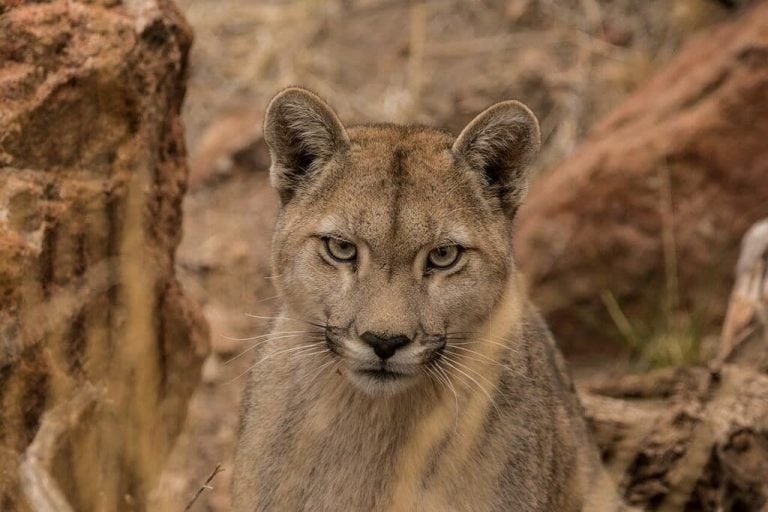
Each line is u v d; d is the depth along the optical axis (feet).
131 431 34.99
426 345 31.42
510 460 32.68
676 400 43.93
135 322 33.65
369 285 31.45
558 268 58.70
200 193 65.57
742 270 49.06
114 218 35.29
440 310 31.91
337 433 32.78
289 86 33.53
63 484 33.14
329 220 32.12
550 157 66.28
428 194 32.22
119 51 35.47
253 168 66.33
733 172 58.13
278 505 33.12
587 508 36.81
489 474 32.37
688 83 61.00
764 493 39.60
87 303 34.17
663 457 41.75
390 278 31.55
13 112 33.30
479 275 32.53
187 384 39.60
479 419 32.17
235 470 34.35
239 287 59.72
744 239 54.19
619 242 58.39
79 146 34.78
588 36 71.41
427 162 32.83
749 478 39.86
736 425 40.37
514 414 33.01
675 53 70.28
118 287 35.24
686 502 41.14
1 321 31.50
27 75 33.83
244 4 74.38
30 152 33.73
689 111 59.98
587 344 58.80
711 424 40.86
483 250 32.60
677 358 54.70
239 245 61.77
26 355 32.01
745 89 58.39
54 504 30.42
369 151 32.94
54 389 32.65
